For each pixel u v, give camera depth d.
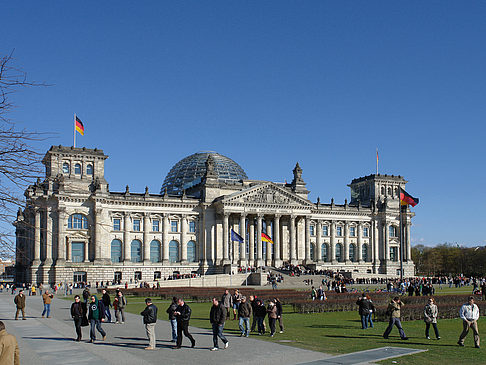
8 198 22.16
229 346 41.81
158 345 42.84
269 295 89.75
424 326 56.19
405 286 125.88
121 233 163.12
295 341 44.31
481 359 36.31
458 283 158.00
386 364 34.34
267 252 179.38
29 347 41.88
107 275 158.12
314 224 192.25
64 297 115.31
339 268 193.75
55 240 152.50
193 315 69.00
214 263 172.38
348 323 58.94
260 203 174.25
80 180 157.12
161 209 169.12
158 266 166.75
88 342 44.59
